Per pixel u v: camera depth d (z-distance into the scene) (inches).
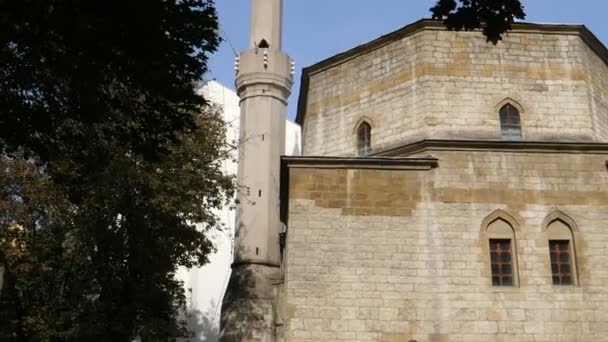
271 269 1412.4
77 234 1215.6
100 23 549.0
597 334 921.5
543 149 1004.6
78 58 568.4
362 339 913.5
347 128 1144.2
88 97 598.2
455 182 988.6
